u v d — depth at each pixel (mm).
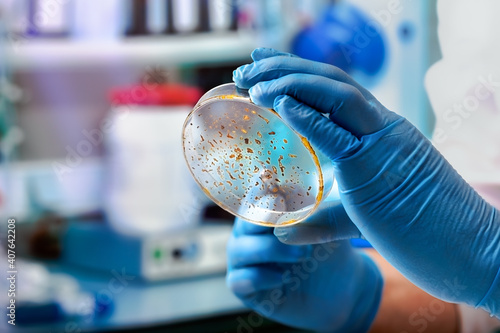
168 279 965
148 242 951
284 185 565
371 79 991
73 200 1100
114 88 1096
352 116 558
